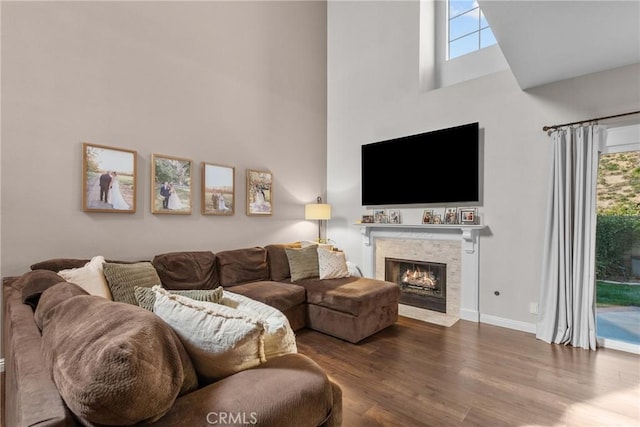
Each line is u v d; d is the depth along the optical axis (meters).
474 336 3.17
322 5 5.38
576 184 2.94
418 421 1.86
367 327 3.12
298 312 3.36
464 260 3.72
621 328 2.92
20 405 0.81
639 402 2.04
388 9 4.58
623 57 2.63
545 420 1.86
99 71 3.00
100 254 2.99
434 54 4.41
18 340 1.22
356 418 1.88
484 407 1.99
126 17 3.19
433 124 4.07
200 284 3.27
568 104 3.07
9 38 2.54
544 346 2.92
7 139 2.53
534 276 3.27
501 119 3.50
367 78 4.83
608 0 1.87
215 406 0.96
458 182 3.76
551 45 2.43
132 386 0.76
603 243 3.03
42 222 2.68
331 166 5.33
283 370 1.20
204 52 3.83
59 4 2.78
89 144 2.91
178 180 3.54
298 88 4.96
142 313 1.00
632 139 2.76
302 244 4.39
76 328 0.98
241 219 4.20
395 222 4.41
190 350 1.15
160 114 3.43
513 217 3.40
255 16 4.39
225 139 4.02
